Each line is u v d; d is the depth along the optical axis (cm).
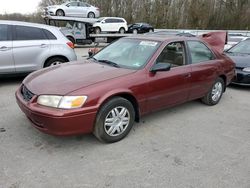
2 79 699
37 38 646
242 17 3609
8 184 265
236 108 536
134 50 427
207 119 464
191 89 466
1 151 325
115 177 284
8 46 598
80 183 272
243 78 677
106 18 2422
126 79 357
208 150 351
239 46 834
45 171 289
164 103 420
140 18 3947
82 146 346
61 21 1855
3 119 421
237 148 361
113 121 350
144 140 371
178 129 414
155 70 385
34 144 346
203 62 491
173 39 441
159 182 279
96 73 364
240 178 291
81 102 312
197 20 3759
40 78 364
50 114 302
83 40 1902
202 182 282
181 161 321
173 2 3844
